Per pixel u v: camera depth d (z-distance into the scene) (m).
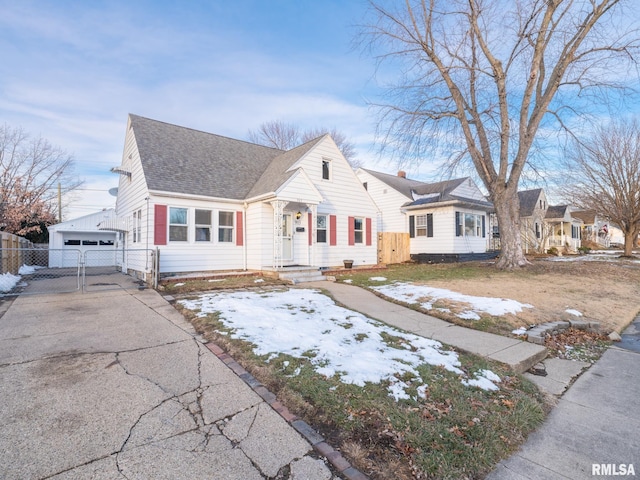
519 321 6.52
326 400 3.15
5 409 2.91
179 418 2.87
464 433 2.84
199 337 4.96
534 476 2.42
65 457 2.32
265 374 3.69
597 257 20.94
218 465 2.30
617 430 3.10
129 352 4.33
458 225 18.61
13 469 2.19
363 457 2.44
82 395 3.19
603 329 6.66
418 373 3.86
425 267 15.09
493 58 11.86
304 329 5.31
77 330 5.24
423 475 2.32
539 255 22.44
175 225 10.95
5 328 5.30
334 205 14.42
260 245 11.90
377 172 24.38
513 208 13.08
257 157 15.45
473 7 11.59
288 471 2.28
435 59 12.34
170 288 8.95
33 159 23.73
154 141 12.21
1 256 11.19
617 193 18.50
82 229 20.86
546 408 3.51
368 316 6.61
